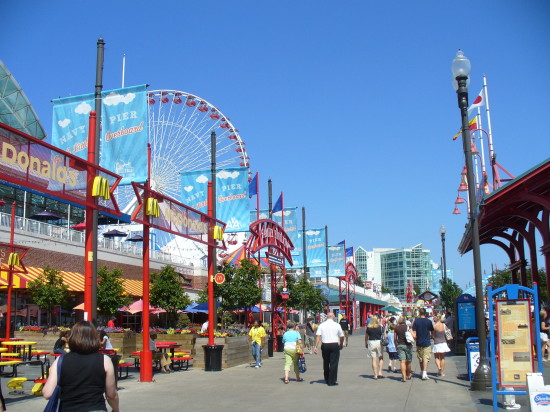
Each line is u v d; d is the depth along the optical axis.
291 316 54.12
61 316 37.97
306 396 13.99
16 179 11.47
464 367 20.25
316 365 23.47
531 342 11.12
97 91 15.47
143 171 15.74
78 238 40.31
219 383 16.88
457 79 15.17
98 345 5.26
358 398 13.51
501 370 11.17
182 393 14.67
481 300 14.60
